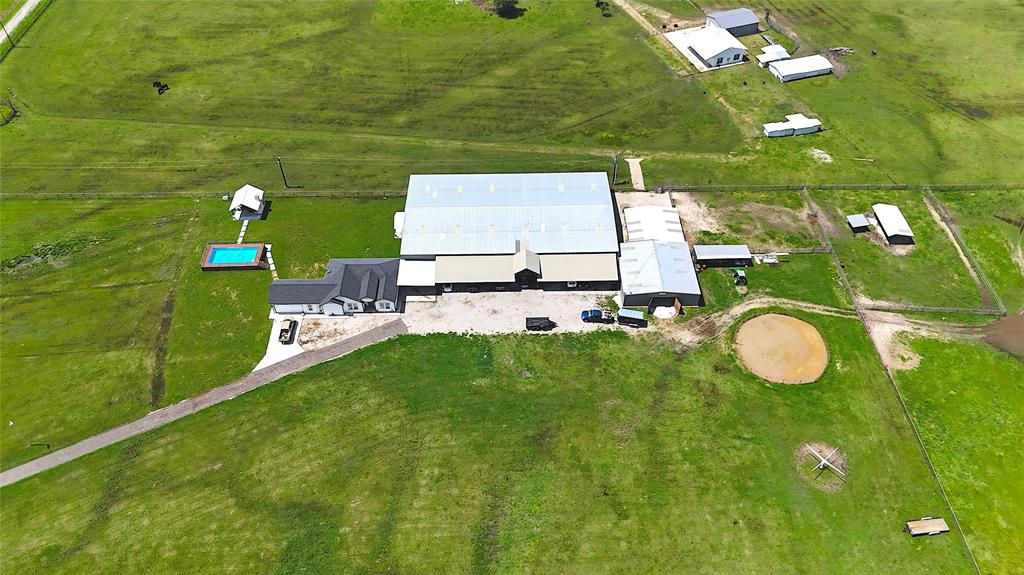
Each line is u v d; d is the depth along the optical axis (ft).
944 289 237.45
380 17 407.23
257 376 208.44
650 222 254.68
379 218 266.16
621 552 166.40
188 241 255.70
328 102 335.88
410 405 199.72
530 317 225.76
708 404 199.52
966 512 174.29
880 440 190.70
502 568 163.73
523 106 333.62
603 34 390.63
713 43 362.33
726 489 178.91
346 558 165.58
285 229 260.83
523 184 260.83
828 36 387.34
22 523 173.58
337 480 181.57
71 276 242.17
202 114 326.24
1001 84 342.85
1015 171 288.30
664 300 228.22
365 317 227.61
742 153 301.43
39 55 368.48
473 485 180.04
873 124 317.22
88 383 207.21
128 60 365.40
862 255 250.16
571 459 185.78
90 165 293.23
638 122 321.73
